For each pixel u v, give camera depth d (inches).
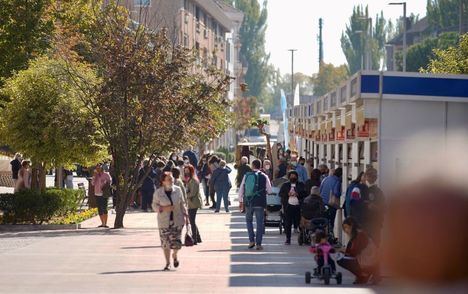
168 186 1191.6
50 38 2348.7
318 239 1062.4
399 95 1222.9
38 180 2229.3
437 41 5994.1
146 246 1494.8
